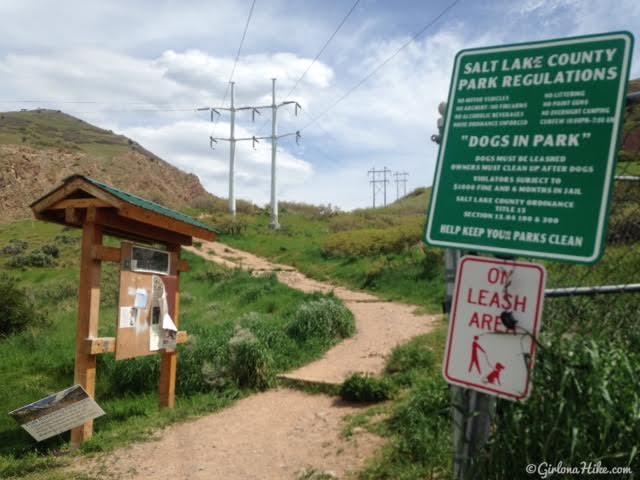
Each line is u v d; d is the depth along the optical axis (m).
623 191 3.61
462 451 2.62
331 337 11.16
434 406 5.32
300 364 9.42
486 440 2.59
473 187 2.62
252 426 6.70
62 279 25.66
